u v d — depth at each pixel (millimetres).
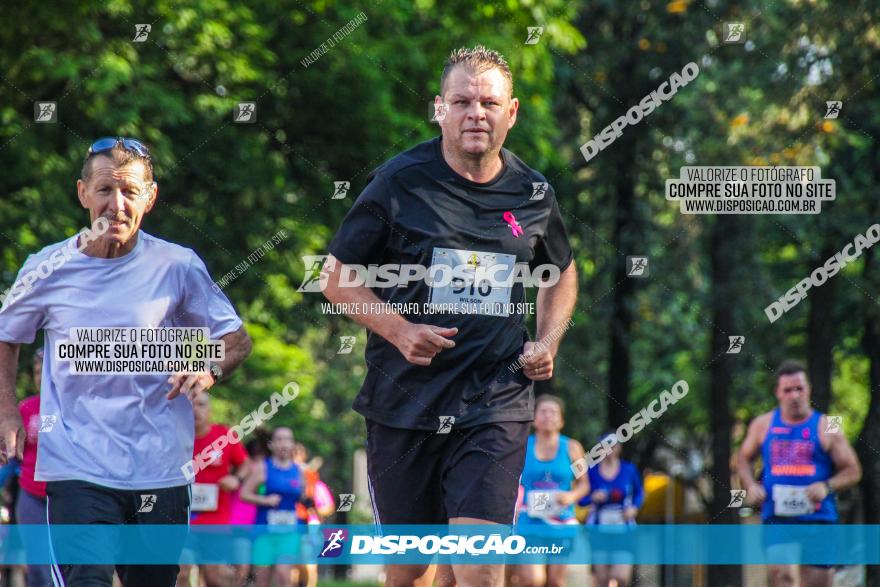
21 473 15844
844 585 18375
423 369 10031
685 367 44188
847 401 43531
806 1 30547
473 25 28531
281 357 32375
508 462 9914
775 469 17281
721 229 35312
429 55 28766
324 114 29062
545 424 20312
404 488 10281
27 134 24500
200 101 25953
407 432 10102
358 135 29266
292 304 30375
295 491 21375
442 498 10375
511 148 29766
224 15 26062
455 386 9992
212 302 10523
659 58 35656
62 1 23703
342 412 45625
